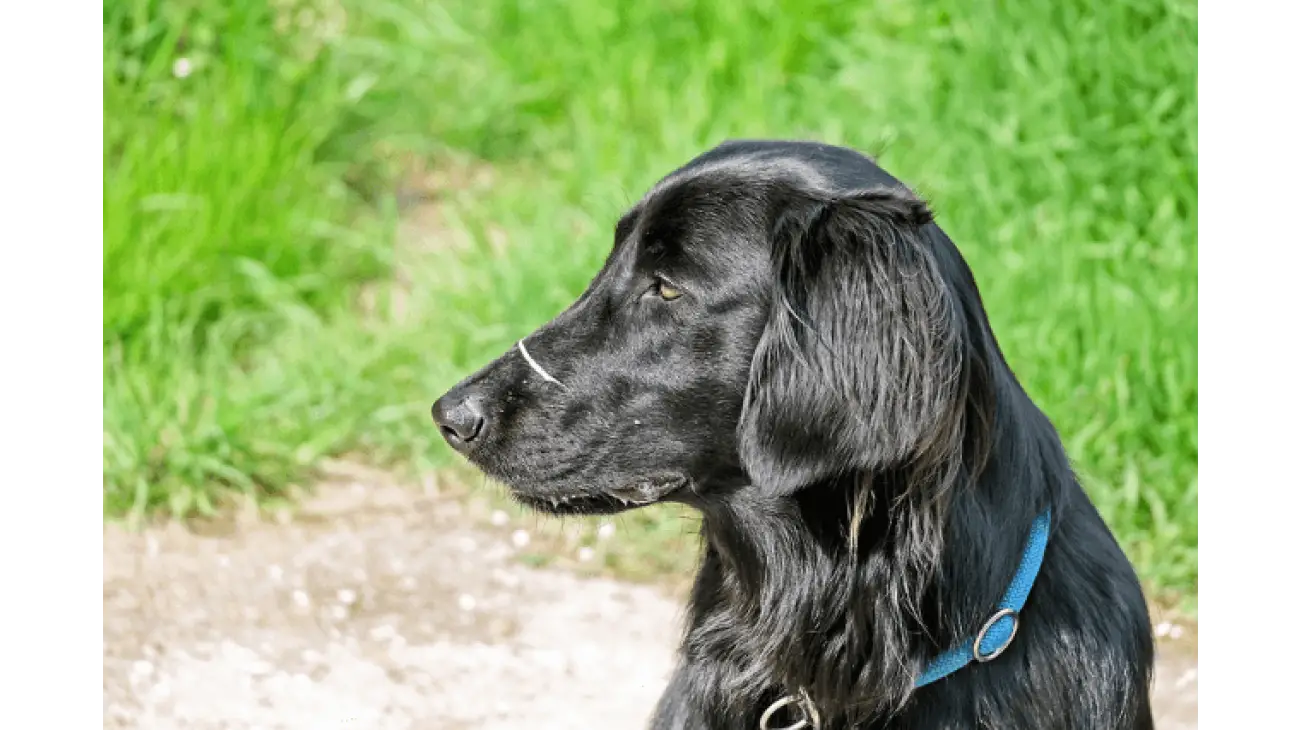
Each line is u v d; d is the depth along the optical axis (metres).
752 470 4.09
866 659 4.21
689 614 4.73
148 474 7.48
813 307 4.01
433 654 6.38
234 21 10.13
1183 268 7.50
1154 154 7.98
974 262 7.78
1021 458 4.25
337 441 8.07
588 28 11.12
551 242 8.91
